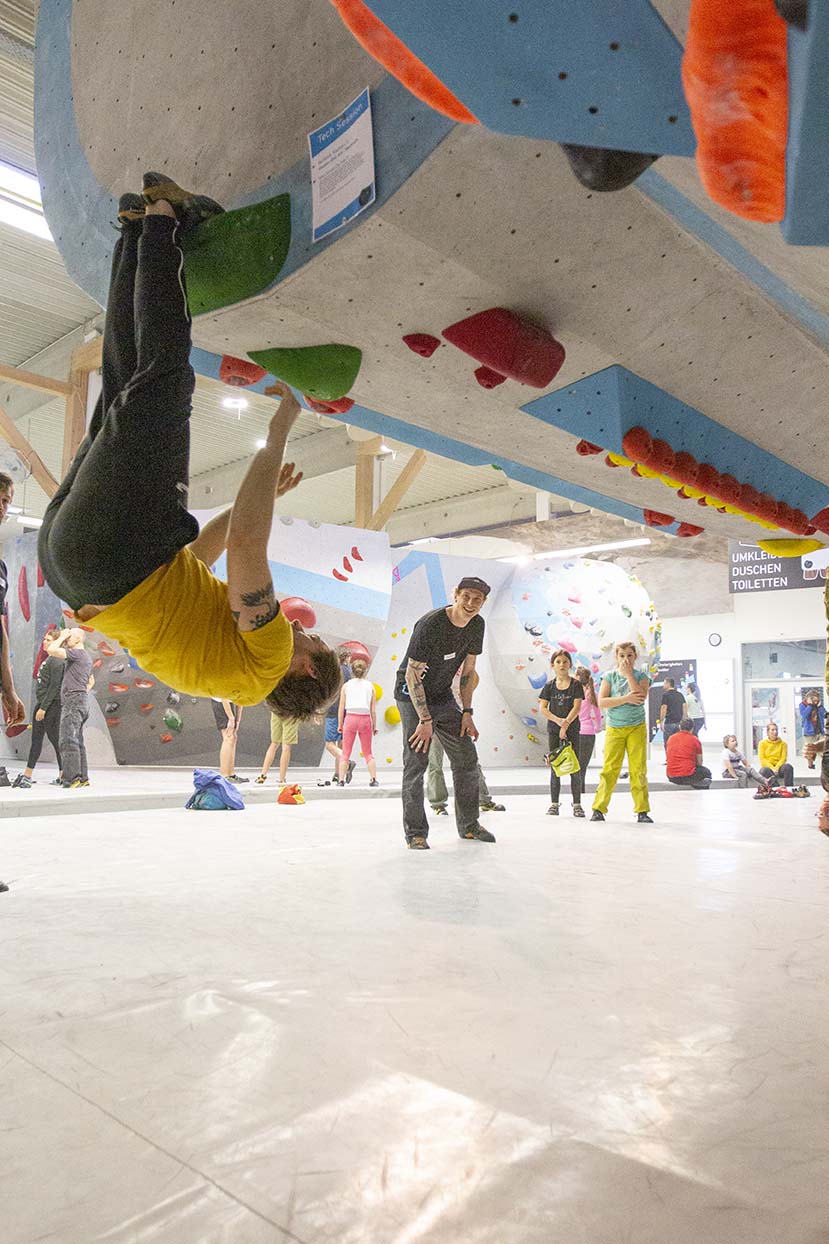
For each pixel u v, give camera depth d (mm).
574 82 1104
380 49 1153
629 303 2631
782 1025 2010
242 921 2916
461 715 4930
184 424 1839
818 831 6008
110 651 10891
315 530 11375
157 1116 1504
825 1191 1293
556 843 5039
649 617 13266
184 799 7004
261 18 2490
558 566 13516
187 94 2699
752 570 15750
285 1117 1504
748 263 2549
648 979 2352
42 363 14250
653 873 4039
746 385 3188
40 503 19969
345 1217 1205
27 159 8609
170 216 2027
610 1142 1434
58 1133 1440
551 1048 1843
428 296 2553
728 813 7352
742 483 3707
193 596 1796
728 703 19344
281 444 1860
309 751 12555
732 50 910
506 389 3062
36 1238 1143
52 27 3244
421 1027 1952
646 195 2285
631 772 6535
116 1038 1858
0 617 3488
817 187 1008
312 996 2145
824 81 868
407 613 12898
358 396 3189
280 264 2492
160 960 2439
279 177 2492
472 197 2203
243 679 1847
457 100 1215
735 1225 1200
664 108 1116
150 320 1869
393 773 12141
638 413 3072
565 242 2371
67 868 3926
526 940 2725
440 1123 1493
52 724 8000
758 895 3566
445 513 21828
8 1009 2029
